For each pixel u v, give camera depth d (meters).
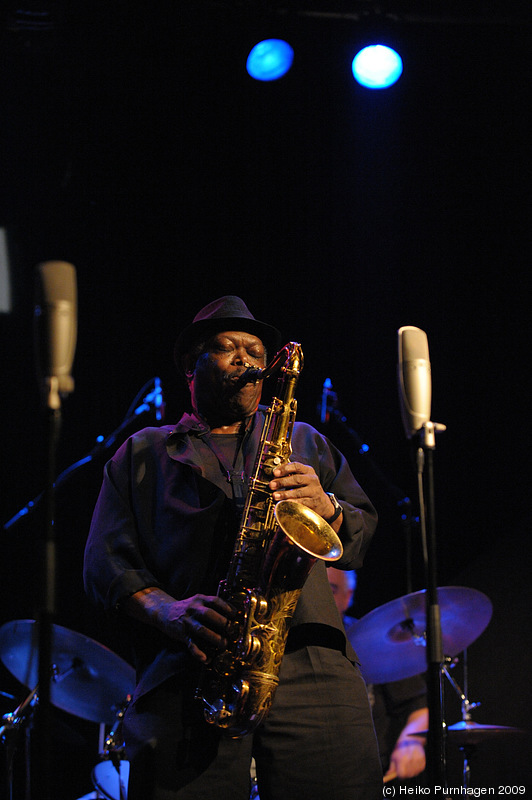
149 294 6.61
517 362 6.49
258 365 3.31
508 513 6.43
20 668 4.89
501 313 6.54
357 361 6.62
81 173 6.57
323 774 2.66
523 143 6.41
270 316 6.66
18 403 6.33
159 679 2.75
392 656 5.02
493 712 6.19
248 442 3.19
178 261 6.65
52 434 2.39
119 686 4.74
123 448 3.18
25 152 6.48
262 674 2.67
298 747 2.69
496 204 6.54
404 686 5.55
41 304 2.48
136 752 2.70
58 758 5.75
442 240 6.63
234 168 6.70
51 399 2.40
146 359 6.54
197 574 2.84
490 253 6.57
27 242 6.48
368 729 2.77
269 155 6.71
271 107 6.63
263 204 6.73
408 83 6.49
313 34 6.00
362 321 6.66
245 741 2.73
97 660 4.58
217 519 2.96
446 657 5.05
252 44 6.08
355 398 6.60
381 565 6.45
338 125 6.69
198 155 6.67
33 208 6.50
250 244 6.70
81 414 6.41
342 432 6.55
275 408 3.17
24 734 4.04
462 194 6.61
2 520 6.18
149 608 2.74
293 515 2.80
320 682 2.77
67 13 5.79
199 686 2.72
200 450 3.12
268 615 2.75
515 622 6.28
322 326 6.67
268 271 6.69
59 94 6.41
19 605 6.00
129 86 6.43
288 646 2.82
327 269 6.70
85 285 6.55
